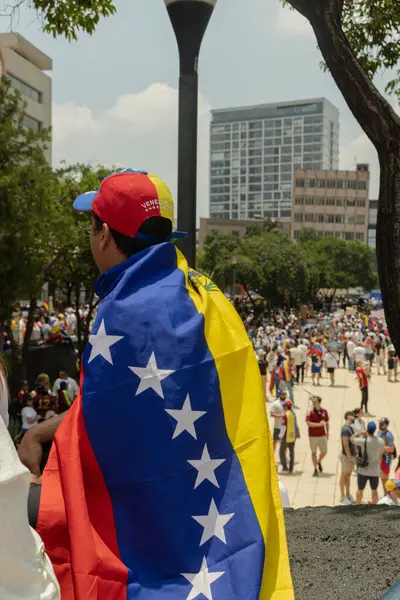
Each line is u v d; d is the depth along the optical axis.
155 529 1.69
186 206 5.23
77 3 6.73
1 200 14.63
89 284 22.94
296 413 21.66
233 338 1.84
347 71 4.79
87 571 1.60
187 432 1.72
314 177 157.25
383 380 29.19
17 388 17.39
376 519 4.29
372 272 110.50
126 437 1.71
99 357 1.74
